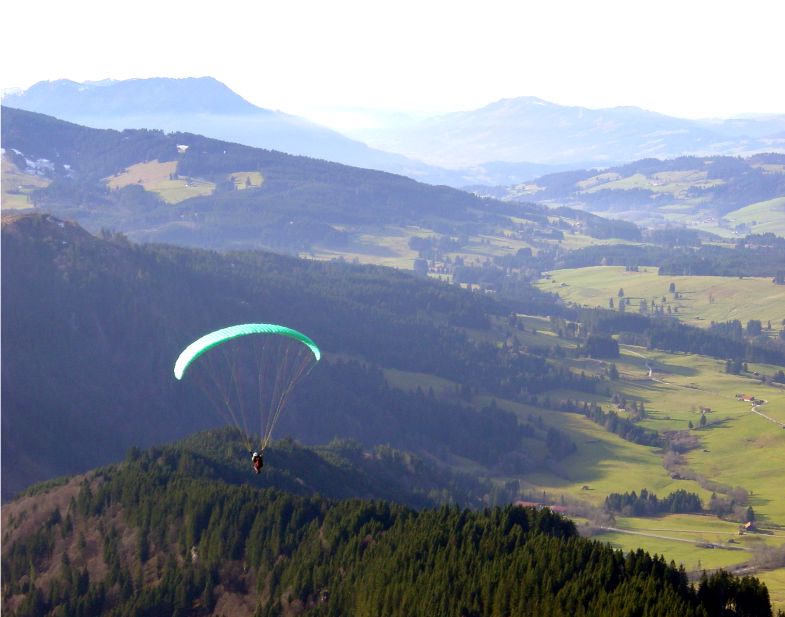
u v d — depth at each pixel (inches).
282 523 5310.0
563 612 3882.9
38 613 5285.4
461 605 4151.1
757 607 4121.6
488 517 4948.3
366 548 4874.5
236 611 4938.5
